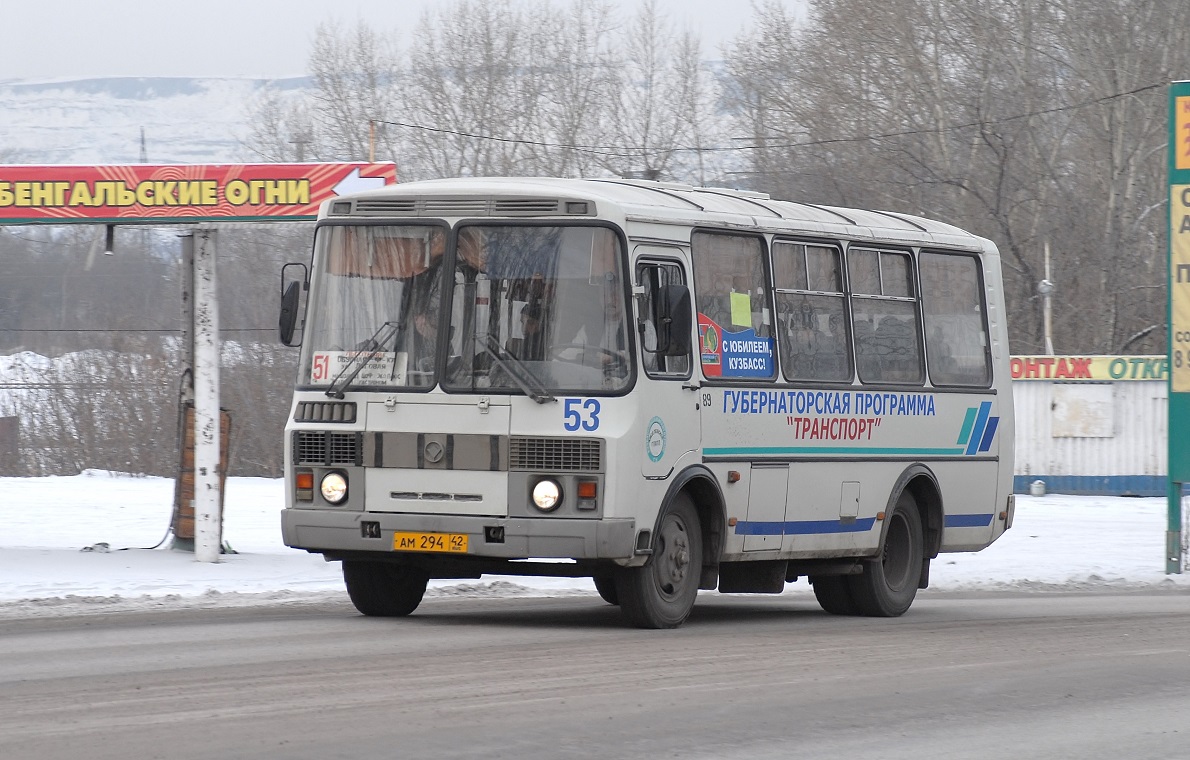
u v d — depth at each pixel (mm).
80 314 81812
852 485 22203
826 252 22188
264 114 83750
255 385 73375
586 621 20031
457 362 18422
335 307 19094
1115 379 59875
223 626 18250
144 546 31297
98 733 11266
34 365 77625
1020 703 13750
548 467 18000
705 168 79438
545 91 81562
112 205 25734
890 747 11625
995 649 17500
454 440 18281
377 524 18531
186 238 28484
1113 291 67500
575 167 79875
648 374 18406
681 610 19312
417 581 20469
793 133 72375
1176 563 31828
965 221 67688
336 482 18750
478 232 18641
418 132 81312
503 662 15250
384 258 18938
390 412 18547
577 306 18297
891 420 23000
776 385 20781
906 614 23328
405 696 13062
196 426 27031
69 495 49844
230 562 27078
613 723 12133
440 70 81750
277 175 25641
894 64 71562
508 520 18047
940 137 69062
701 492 19625
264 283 74812
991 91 70125
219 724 11664
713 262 20016
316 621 18984
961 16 70812
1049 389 60500
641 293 18453
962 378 24719
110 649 15906
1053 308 68000
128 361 75875
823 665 15758
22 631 17625
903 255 23750
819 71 71938
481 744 11172
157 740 11039
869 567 22766
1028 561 34594
